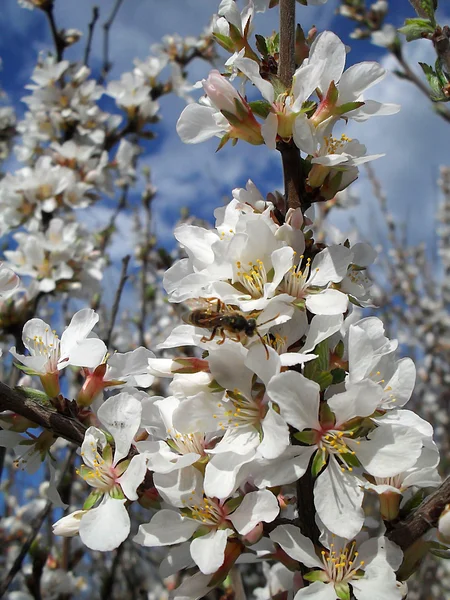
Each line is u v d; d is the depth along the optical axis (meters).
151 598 0.30
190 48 0.34
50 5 0.30
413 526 0.10
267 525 0.10
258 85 0.10
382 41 0.24
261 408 0.10
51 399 0.12
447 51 0.13
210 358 0.10
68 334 0.13
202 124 0.12
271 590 0.14
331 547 0.10
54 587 0.22
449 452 0.40
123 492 0.10
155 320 0.41
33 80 0.31
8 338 0.22
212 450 0.10
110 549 0.10
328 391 0.11
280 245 0.10
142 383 0.13
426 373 0.46
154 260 0.37
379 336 0.11
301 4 0.13
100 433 0.11
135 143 0.35
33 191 0.27
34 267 0.25
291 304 0.10
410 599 0.27
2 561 0.28
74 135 0.31
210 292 0.10
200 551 0.10
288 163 0.11
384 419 0.10
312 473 0.09
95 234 0.33
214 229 0.12
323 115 0.11
